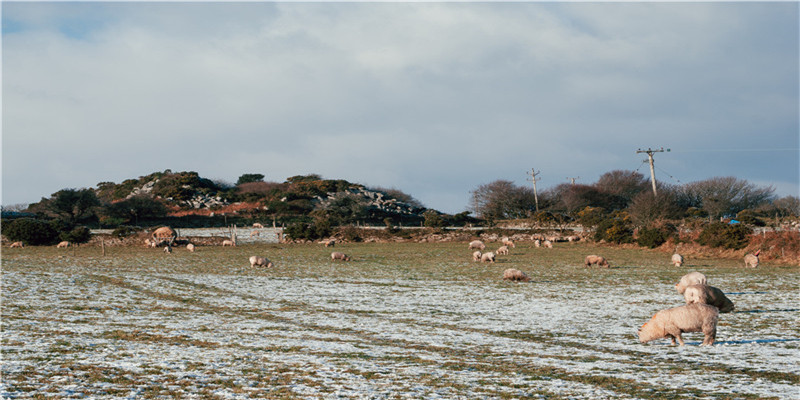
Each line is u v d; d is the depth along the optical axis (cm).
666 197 9988
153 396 1181
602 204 12950
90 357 1562
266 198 15112
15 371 1383
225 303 2777
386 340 1891
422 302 2828
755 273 4009
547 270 4456
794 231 5191
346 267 4856
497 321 2266
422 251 6719
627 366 1468
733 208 11638
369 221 12912
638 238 6894
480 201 13050
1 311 2377
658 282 3591
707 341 1712
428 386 1274
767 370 1386
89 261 5372
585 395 1194
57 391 1203
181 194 14875
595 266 4719
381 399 1164
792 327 2003
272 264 4956
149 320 2252
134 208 11400
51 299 2758
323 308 2639
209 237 8356
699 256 5691
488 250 6819
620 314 2409
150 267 4775
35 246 7469
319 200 15088
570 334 1970
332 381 1312
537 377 1356
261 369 1436
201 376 1358
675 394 1188
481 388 1255
